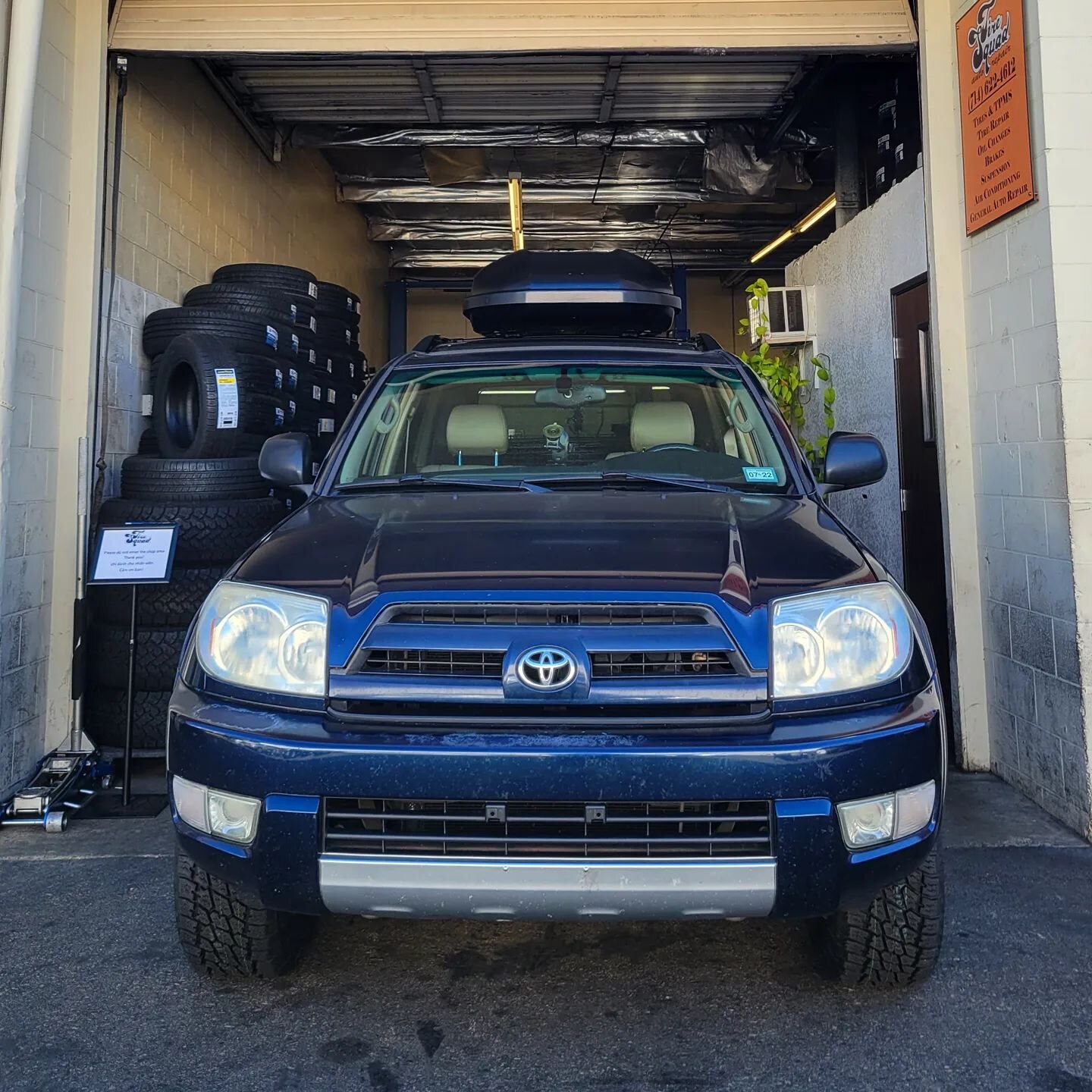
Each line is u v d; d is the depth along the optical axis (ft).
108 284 15.89
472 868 6.82
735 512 9.09
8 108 12.44
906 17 15.43
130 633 14.37
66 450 14.57
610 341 12.66
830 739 6.81
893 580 8.02
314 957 9.21
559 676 6.89
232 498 15.64
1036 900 10.30
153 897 10.62
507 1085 7.23
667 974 8.88
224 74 20.22
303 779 6.86
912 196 16.92
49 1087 7.22
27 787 13.29
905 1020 8.06
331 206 31.24
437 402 11.46
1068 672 12.19
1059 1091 7.11
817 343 21.95
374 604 7.32
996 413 13.84
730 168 25.26
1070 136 12.24
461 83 20.34
